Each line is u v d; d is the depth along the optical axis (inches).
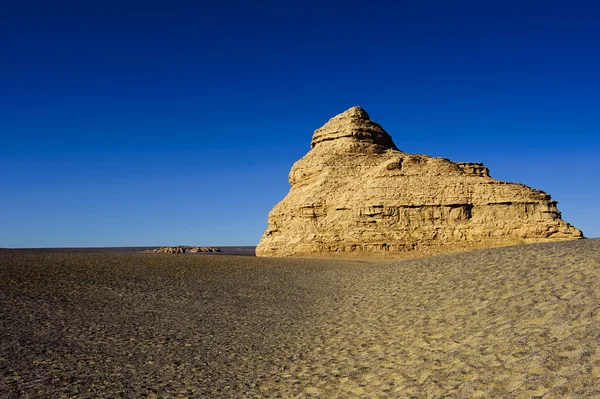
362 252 2689.5
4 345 624.1
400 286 942.4
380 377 494.9
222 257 2352.4
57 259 1744.6
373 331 692.7
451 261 1000.9
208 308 965.2
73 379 515.2
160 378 535.5
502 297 633.6
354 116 3499.0
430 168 2898.6
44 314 828.6
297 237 3019.2
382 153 3403.1
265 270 1670.8
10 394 458.6
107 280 1268.5
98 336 707.4
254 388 507.2
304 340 706.2
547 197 2687.0
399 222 2736.2
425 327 634.8
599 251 695.1
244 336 738.2
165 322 825.5
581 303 503.5
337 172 3221.0
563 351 409.7
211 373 558.3
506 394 370.0
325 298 1047.0
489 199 2640.3
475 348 491.2
